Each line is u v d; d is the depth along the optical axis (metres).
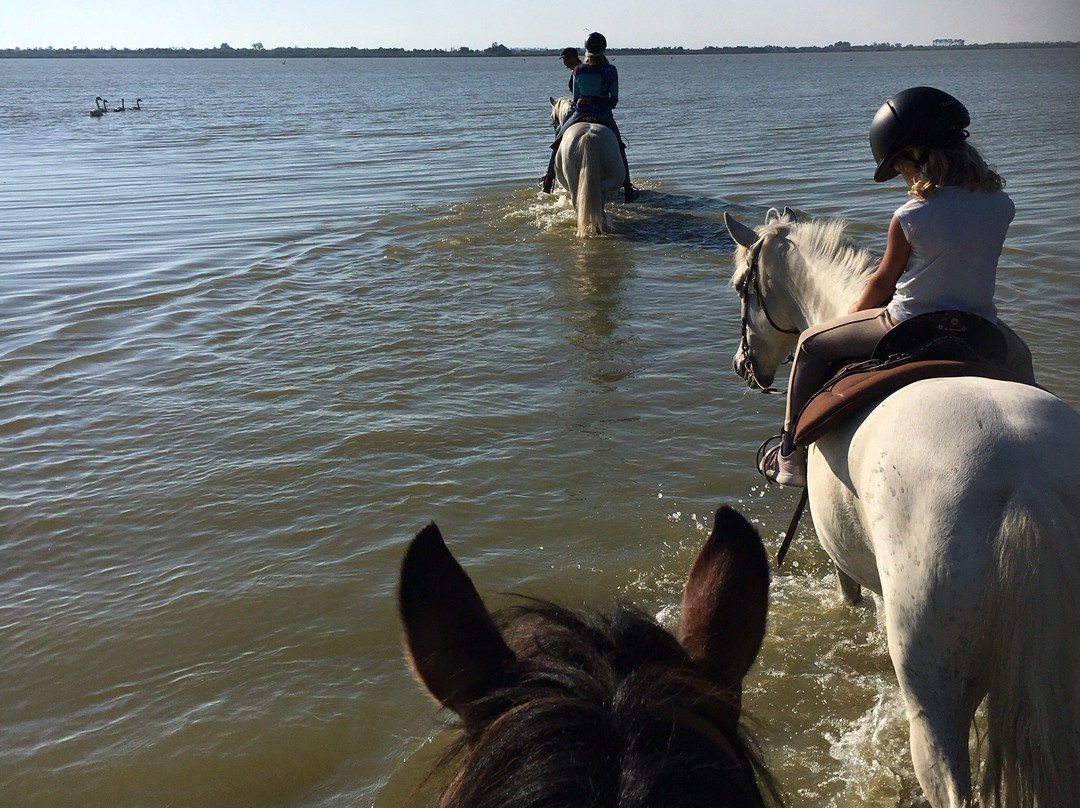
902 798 3.37
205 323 9.26
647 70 131.50
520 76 126.25
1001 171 17.73
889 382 2.99
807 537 5.13
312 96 67.38
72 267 11.84
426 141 28.12
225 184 19.47
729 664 1.52
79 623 4.54
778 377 7.48
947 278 3.05
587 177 12.51
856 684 3.98
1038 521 2.27
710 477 5.80
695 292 9.93
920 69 107.06
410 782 3.46
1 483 5.96
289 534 5.28
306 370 7.86
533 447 6.27
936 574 2.43
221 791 3.50
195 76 151.75
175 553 5.14
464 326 8.93
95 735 3.80
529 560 4.93
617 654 1.36
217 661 4.23
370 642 4.33
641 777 1.07
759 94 52.88
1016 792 2.29
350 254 12.09
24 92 81.25
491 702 1.28
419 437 6.45
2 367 8.06
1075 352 7.42
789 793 3.41
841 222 4.10
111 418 6.96
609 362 7.86
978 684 2.48
